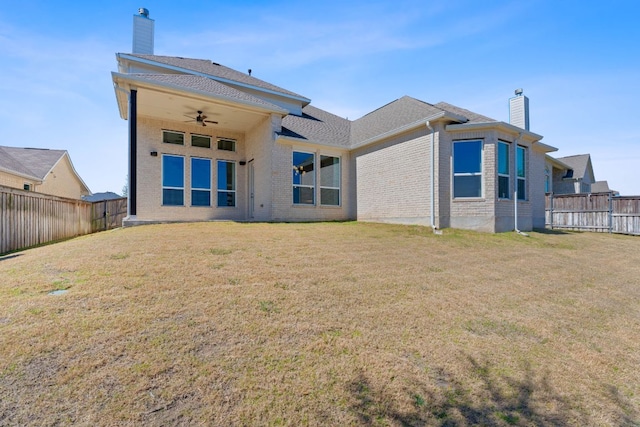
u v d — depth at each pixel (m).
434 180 10.53
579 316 4.35
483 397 2.59
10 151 20.11
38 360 2.51
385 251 7.02
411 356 3.06
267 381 2.53
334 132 14.79
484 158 10.43
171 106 10.92
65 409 2.09
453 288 5.00
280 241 7.29
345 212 13.98
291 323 3.44
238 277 4.62
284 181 12.08
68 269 4.62
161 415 2.12
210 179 13.14
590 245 9.80
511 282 5.56
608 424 2.42
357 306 4.02
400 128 11.48
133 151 9.75
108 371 2.45
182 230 8.34
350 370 2.76
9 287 3.89
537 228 13.45
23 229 8.45
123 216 14.55
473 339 3.49
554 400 2.64
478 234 9.82
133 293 3.82
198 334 3.06
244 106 11.02
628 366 3.22
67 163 22.45
